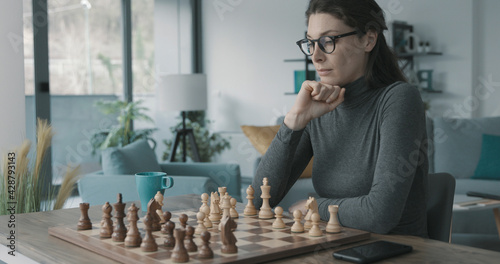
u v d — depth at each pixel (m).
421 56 5.12
